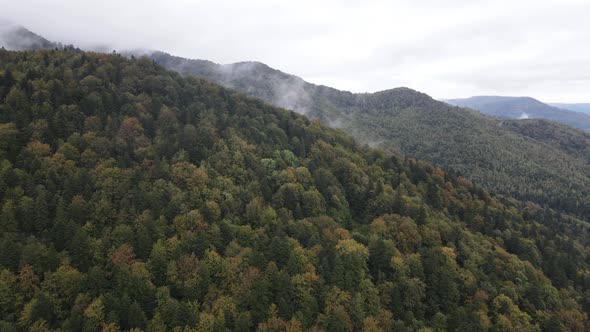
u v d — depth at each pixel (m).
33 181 96.81
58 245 87.31
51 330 70.94
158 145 121.31
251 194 115.88
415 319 93.06
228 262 90.12
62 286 78.56
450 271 107.94
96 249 87.06
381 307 94.44
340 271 95.75
